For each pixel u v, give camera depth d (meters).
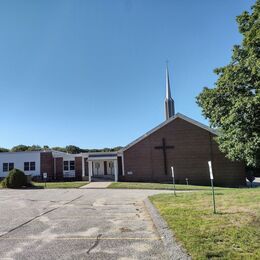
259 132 8.17
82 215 11.43
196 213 9.93
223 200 12.61
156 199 14.44
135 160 35.62
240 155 9.55
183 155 34.69
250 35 8.23
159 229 8.16
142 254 6.44
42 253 6.66
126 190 23.91
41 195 20.20
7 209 13.63
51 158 39.94
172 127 35.28
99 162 41.81
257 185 33.41
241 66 8.88
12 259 6.30
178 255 5.87
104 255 6.44
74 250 6.84
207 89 11.20
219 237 6.84
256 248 6.00
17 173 28.27
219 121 9.98
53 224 9.80
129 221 9.99
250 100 7.89
